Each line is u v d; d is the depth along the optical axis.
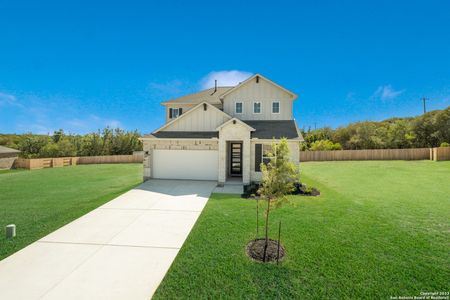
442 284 4.33
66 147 37.59
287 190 5.85
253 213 8.59
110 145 40.72
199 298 3.99
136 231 6.99
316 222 7.53
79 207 9.55
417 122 37.66
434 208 9.05
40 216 8.46
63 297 4.03
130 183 15.98
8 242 6.20
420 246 5.79
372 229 6.91
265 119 18.12
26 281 4.49
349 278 4.51
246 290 4.19
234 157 18.12
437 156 28.67
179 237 6.54
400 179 16.52
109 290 4.21
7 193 12.80
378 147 38.38
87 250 5.77
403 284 4.33
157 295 4.07
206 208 9.30
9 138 48.97
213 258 5.31
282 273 4.70
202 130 16.69
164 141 15.66
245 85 18.34
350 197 11.05
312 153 33.16
